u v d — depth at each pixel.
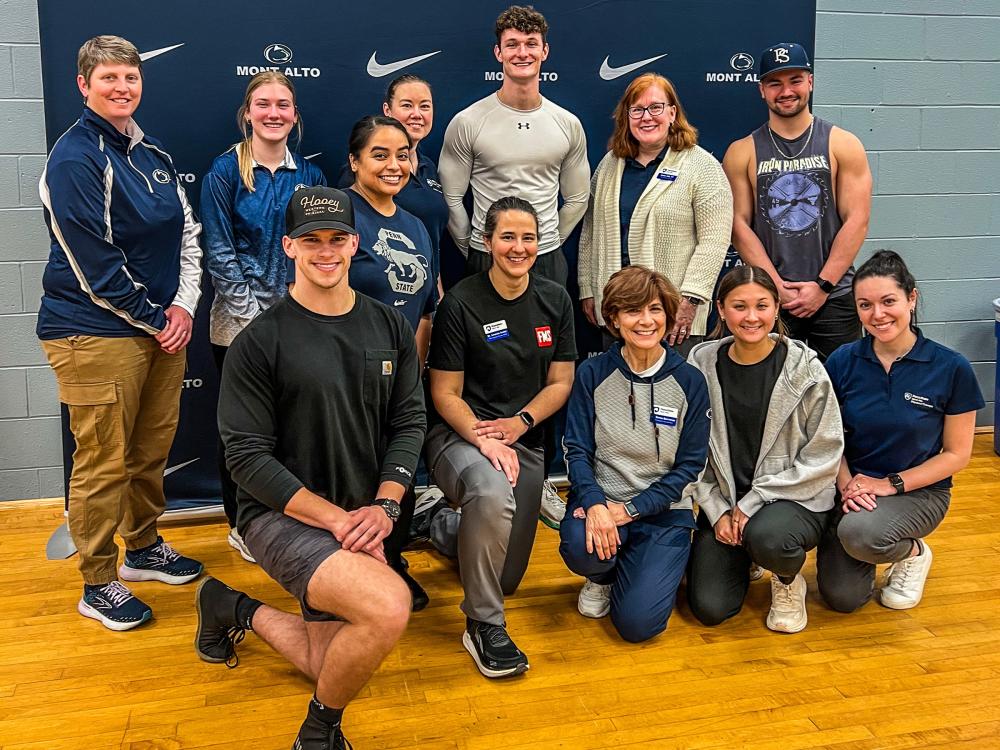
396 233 2.39
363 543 1.73
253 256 2.73
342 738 1.78
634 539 2.34
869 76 3.64
